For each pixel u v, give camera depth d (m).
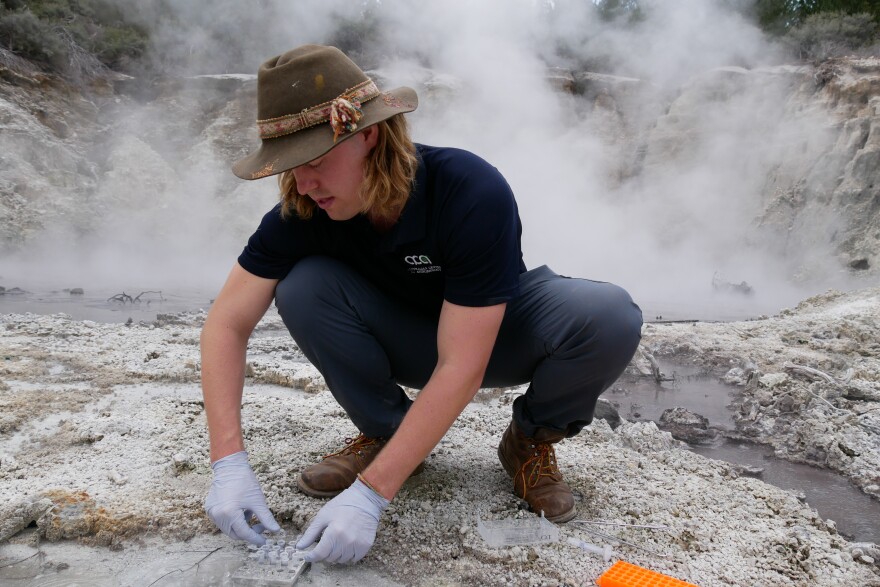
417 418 1.71
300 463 2.36
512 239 1.71
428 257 1.79
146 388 3.53
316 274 1.95
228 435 1.88
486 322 1.71
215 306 1.99
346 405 2.09
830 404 3.88
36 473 2.31
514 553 1.85
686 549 1.95
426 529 1.97
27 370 3.71
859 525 2.44
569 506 2.06
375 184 1.64
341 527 1.68
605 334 1.84
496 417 3.08
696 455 2.84
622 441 3.04
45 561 1.86
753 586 1.77
